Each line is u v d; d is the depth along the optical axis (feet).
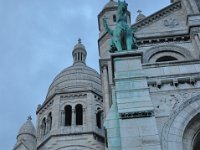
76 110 155.94
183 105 52.60
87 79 167.84
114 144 48.67
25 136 156.35
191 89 54.95
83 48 201.36
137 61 57.72
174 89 55.11
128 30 63.36
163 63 58.90
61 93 159.74
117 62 57.88
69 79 167.43
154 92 54.85
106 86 99.09
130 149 46.24
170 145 47.83
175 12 109.70
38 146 147.54
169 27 105.50
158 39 100.12
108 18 122.62
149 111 49.90
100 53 111.04
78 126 145.79
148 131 47.93
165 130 49.44
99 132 144.77
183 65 58.44
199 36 95.76
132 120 49.29
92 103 155.12
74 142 139.74
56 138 141.90
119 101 51.72
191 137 50.39
